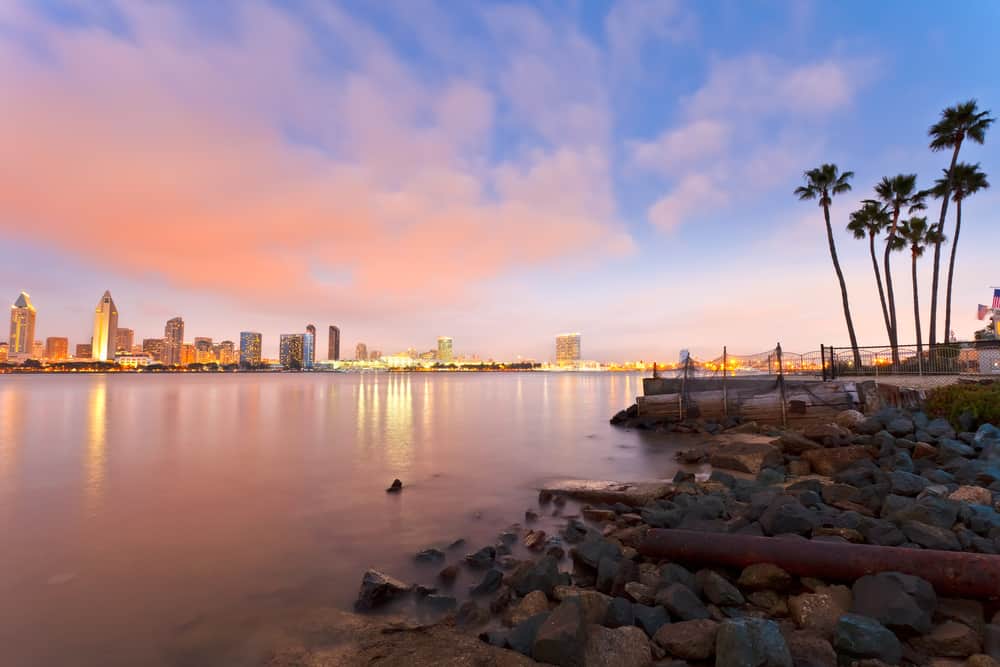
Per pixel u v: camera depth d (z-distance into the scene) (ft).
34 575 25.72
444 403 183.83
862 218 159.84
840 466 41.86
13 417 119.55
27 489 44.73
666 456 60.70
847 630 15.53
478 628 19.66
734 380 85.81
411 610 21.63
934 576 17.70
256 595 23.36
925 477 35.78
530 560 26.32
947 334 138.72
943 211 132.87
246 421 110.52
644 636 16.56
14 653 18.63
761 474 41.14
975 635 15.62
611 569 22.56
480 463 57.47
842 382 75.20
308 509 38.01
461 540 30.81
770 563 20.43
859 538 23.20
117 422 107.55
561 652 15.65
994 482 32.45
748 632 14.93
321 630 19.84
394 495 42.27
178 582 24.88
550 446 71.00
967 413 54.24
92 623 20.79
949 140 134.00
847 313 148.66
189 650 18.70
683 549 22.48
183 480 48.24
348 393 264.93
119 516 36.14
